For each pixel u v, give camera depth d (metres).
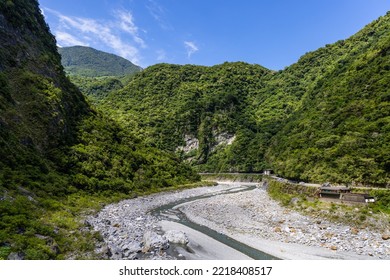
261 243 31.84
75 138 57.12
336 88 79.94
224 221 41.50
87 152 55.38
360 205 39.97
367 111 59.75
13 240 20.48
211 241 32.34
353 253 28.53
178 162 94.62
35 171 39.19
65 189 42.41
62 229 27.05
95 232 28.19
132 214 43.34
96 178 52.72
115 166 60.88
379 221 36.06
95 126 66.56
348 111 64.56
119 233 31.44
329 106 73.69
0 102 40.59
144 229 35.03
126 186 58.47
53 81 57.78
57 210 33.12
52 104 51.09
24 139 41.12
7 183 31.53
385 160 45.09
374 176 45.25
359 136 53.66
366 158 48.53
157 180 72.19
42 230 23.92
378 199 40.19
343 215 39.28
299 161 64.38
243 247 30.72
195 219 43.44
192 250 28.64
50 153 46.78
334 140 59.16
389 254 28.16
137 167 70.56
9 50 51.03
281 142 93.62
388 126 51.03
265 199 61.62
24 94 47.41
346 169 50.06
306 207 45.50
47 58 60.66
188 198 65.56
